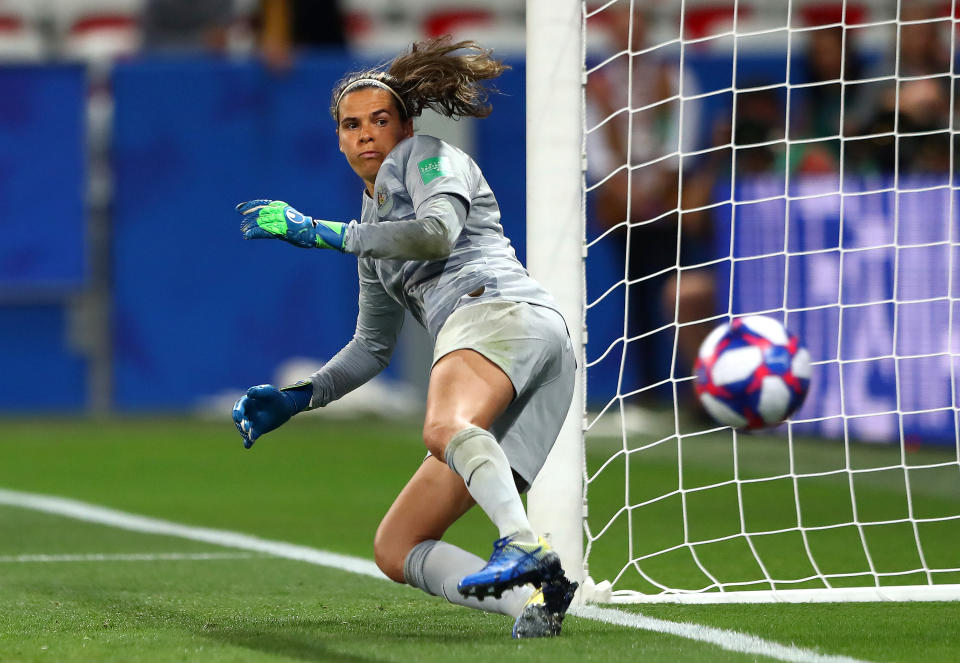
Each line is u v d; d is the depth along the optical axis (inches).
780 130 1477.6
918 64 1366.9
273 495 1085.8
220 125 1615.4
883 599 617.6
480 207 529.0
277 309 1630.2
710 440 1430.9
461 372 497.4
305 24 1797.5
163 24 1887.3
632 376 1583.4
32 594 639.8
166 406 1637.6
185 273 1625.2
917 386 1304.1
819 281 1342.3
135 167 1615.4
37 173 1596.9
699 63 1563.7
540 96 621.6
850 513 982.4
